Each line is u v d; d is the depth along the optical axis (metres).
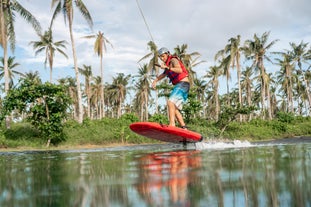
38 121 17.67
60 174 2.16
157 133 6.68
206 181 1.62
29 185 1.70
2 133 18.17
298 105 61.22
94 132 20.56
